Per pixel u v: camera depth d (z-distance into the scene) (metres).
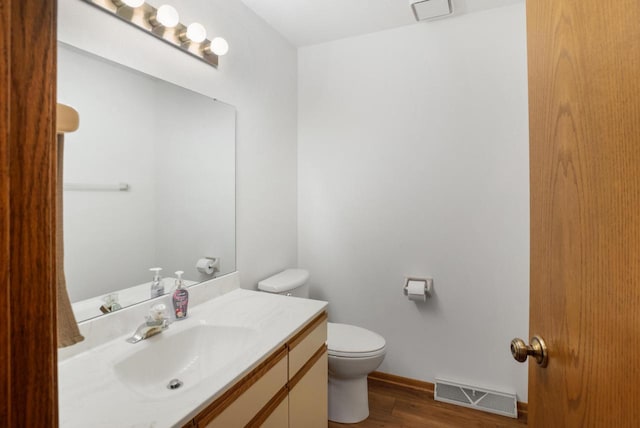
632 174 0.43
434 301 2.20
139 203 1.33
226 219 1.79
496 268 2.05
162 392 1.10
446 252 2.16
